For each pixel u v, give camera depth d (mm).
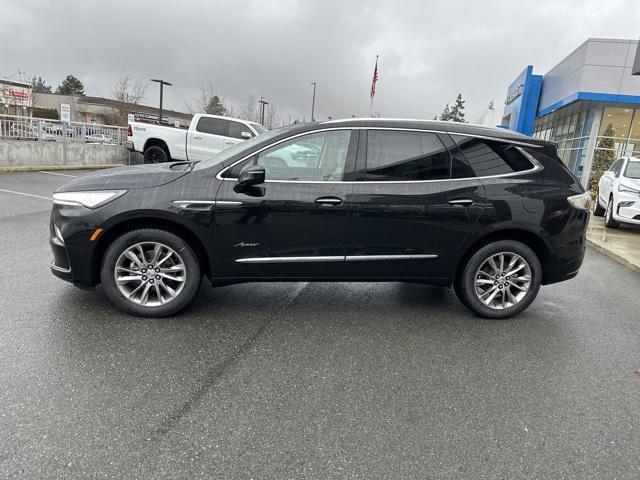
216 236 3947
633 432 2756
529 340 4016
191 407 2787
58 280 4793
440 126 4258
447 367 3451
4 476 2164
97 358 3293
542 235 4281
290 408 2830
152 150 14430
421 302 4855
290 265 4094
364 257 4145
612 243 8672
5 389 2844
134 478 2203
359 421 2736
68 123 16594
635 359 3746
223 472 2271
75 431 2506
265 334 3867
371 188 4070
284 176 4039
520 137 4387
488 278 4418
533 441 2629
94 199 3834
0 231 6809
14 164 14680
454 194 4145
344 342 3793
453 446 2553
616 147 20016
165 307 4023
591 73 18969
